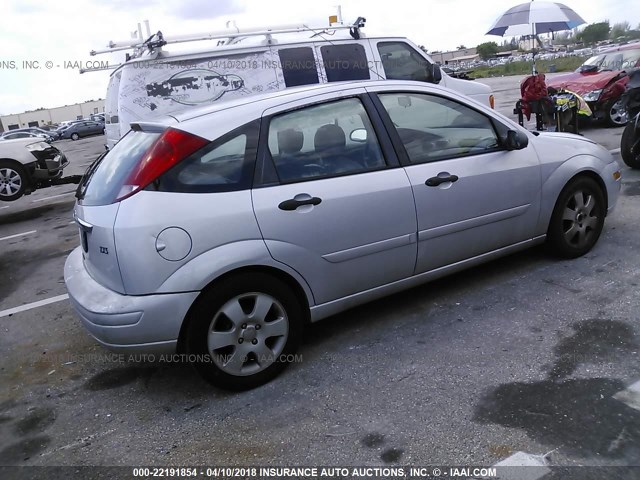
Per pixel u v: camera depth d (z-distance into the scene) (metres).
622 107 11.39
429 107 3.94
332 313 3.60
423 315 3.99
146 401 3.33
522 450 2.56
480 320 3.83
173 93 7.20
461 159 3.93
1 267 6.66
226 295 3.12
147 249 2.94
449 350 3.49
